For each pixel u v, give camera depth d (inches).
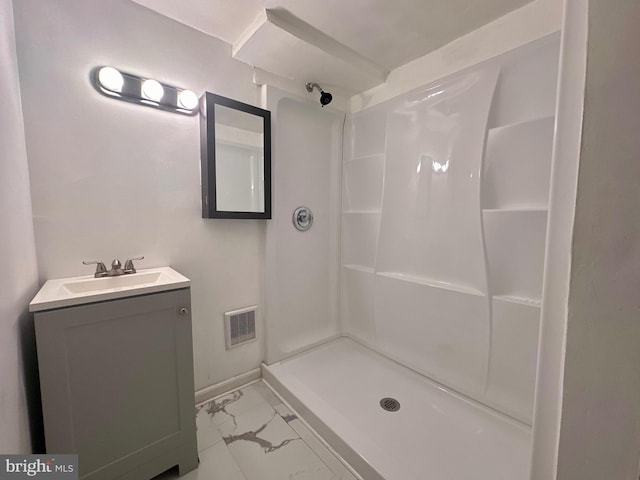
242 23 52.1
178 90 51.6
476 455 44.5
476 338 53.9
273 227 67.5
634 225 13.2
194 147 55.2
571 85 16.4
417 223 63.9
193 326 58.4
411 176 64.6
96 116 44.4
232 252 62.9
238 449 47.9
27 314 34.4
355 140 79.4
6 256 28.7
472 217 53.8
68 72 41.6
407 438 47.9
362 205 78.6
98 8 43.7
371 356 74.1
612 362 14.3
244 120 59.7
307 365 70.3
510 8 47.4
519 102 47.9
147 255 50.9
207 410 57.6
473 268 54.3
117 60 45.7
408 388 61.2
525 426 48.0
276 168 67.5
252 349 68.3
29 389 34.1
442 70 58.5
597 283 14.6
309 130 75.0
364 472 42.3
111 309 35.6
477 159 52.5
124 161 47.4
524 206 48.1
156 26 49.3
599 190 14.3
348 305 83.1
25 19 37.9
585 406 15.5
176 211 53.9
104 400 36.1
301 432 52.0
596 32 14.1
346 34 54.4
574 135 16.4
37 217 40.2
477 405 53.8
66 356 33.1
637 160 12.9
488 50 51.4
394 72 67.7
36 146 39.6
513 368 49.3
